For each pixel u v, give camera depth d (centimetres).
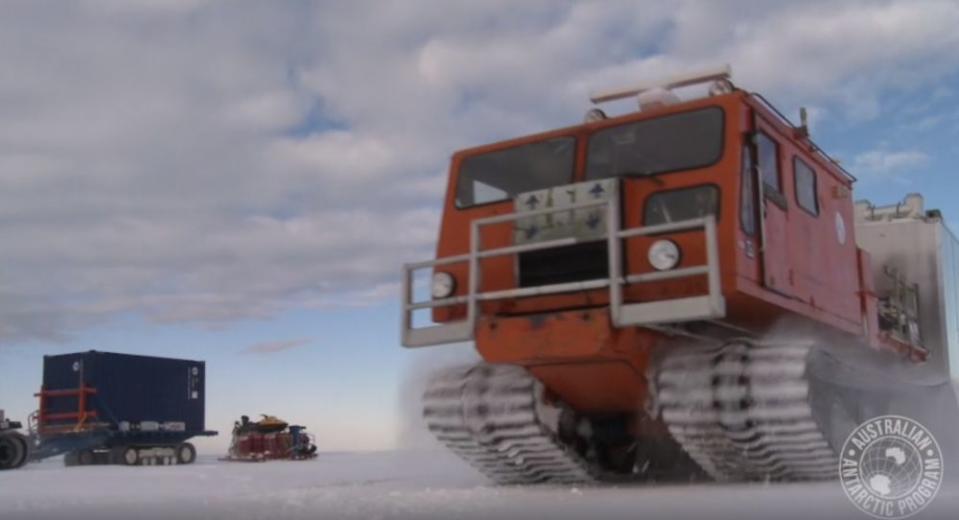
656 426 944
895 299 1228
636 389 889
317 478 1220
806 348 794
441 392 934
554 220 859
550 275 856
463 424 920
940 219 1309
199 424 3094
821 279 976
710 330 866
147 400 2950
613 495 764
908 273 1299
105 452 2873
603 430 980
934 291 1284
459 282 904
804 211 960
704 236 797
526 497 761
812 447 800
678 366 822
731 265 793
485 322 850
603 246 835
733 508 642
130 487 1080
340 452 3472
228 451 3003
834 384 848
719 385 796
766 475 865
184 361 3091
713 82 897
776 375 778
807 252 951
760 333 906
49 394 2838
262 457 2753
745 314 878
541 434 898
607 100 976
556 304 845
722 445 826
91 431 2772
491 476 999
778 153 919
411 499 755
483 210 948
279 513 655
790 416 772
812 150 1012
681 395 814
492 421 908
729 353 809
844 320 1022
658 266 805
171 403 3022
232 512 669
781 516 598
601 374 866
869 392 967
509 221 891
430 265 888
